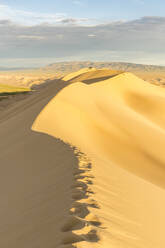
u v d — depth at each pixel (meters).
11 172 14.04
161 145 34.53
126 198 9.50
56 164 12.99
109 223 6.63
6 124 33.38
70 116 31.58
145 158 27.77
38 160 14.76
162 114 64.88
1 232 7.52
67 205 7.40
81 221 6.00
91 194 8.41
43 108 31.86
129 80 81.38
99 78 80.31
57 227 6.11
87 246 4.89
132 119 44.53
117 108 50.62
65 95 42.69
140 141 33.62
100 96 57.12
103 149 24.59
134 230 6.81
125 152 27.25
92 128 30.94
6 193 11.12
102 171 12.31
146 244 6.25
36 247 5.57
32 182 11.31
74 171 11.09
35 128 23.56
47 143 17.97
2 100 92.06
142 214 8.38
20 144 19.94
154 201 10.41
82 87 57.88
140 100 70.50
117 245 5.44
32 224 7.11
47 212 7.53
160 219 8.51
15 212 8.70
